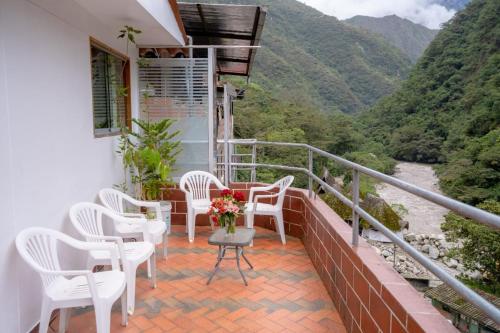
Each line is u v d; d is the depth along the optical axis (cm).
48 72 267
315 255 351
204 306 279
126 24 383
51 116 271
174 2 420
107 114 405
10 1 222
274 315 266
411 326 148
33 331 239
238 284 318
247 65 815
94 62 369
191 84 498
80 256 313
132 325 252
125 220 306
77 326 250
